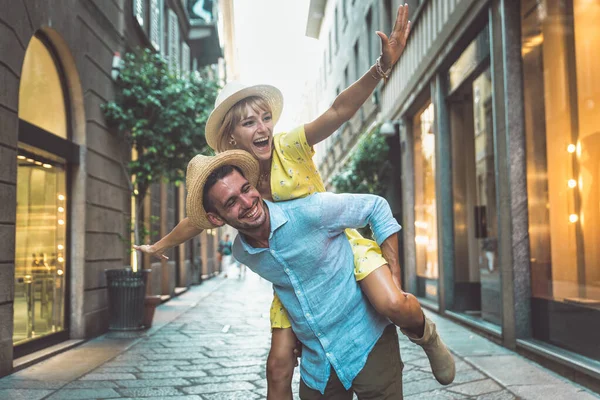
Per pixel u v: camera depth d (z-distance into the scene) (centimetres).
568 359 446
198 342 675
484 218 712
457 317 780
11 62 509
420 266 1070
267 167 214
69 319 686
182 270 1536
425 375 471
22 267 564
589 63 451
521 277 565
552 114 516
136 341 689
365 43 1570
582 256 461
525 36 568
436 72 868
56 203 654
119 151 848
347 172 1301
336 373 205
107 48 808
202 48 2023
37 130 580
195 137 848
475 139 758
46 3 592
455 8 733
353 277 205
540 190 540
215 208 194
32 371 516
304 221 196
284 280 205
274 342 221
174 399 413
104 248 776
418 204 1080
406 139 1138
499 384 436
